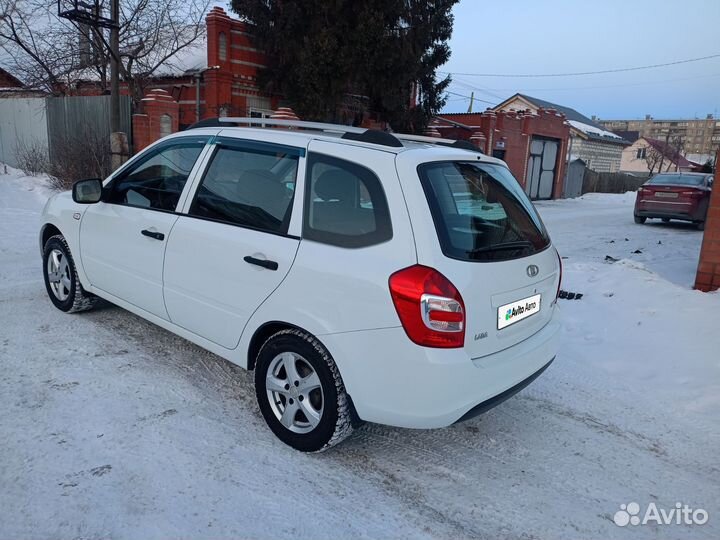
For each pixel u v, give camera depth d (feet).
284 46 56.03
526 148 87.92
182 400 12.30
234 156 12.05
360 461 10.68
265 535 8.49
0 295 18.54
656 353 16.51
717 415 13.20
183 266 12.37
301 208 10.57
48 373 13.02
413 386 9.14
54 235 17.17
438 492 9.88
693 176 50.16
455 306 9.07
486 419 12.68
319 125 11.45
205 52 64.34
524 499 9.84
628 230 46.34
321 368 10.03
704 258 21.22
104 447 10.32
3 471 9.42
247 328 11.20
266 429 11.43
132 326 16.30
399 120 63.67
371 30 53.26
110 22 39.58
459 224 9.72
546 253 11.78
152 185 13.76
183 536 8.32
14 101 54.65
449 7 60.13
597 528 9.20
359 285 9.43
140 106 51.49
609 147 160.15
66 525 8.34
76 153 44.62
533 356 10.82
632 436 12.24
